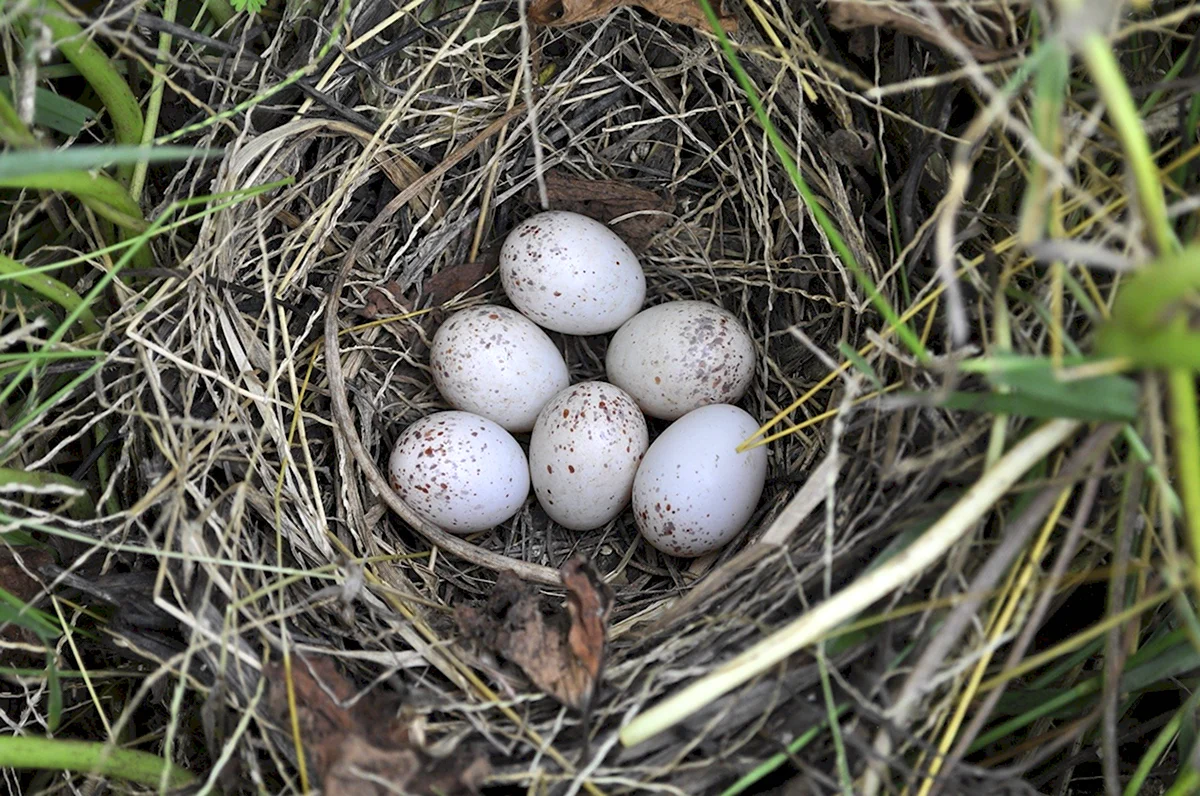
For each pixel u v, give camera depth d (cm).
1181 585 18
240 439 21
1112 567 18
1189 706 19
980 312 20
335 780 18
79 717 21
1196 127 20
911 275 21
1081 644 19
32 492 20
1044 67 17
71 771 21
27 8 19
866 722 18
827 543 19
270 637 19
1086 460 18
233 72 21
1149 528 19
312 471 21
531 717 19
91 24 20
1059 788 20
